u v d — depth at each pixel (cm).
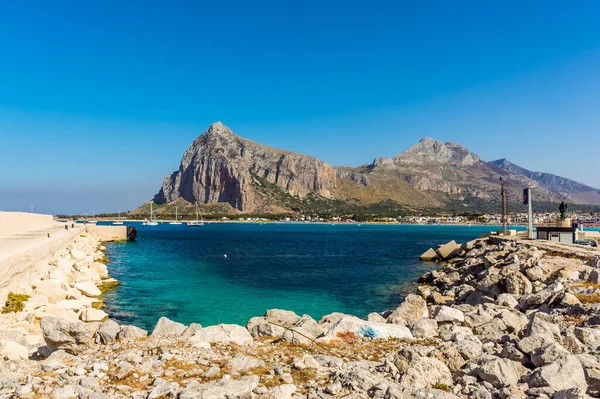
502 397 874
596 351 1167
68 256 5150
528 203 5928
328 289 4216
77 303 2775
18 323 1989
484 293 2945
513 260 3666
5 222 5778
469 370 1016
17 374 1016
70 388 891
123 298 3662
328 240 14175
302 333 1495
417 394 830
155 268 5881
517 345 1155
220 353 1246
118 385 949
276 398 862
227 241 13325
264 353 1295
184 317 3020
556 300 2075
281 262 6888
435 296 3291
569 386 893
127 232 12300
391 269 5888
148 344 1348
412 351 1130
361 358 1279
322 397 875
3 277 2361
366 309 3325
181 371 1048
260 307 3366
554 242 5066
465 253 6544
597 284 2359
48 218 9525
